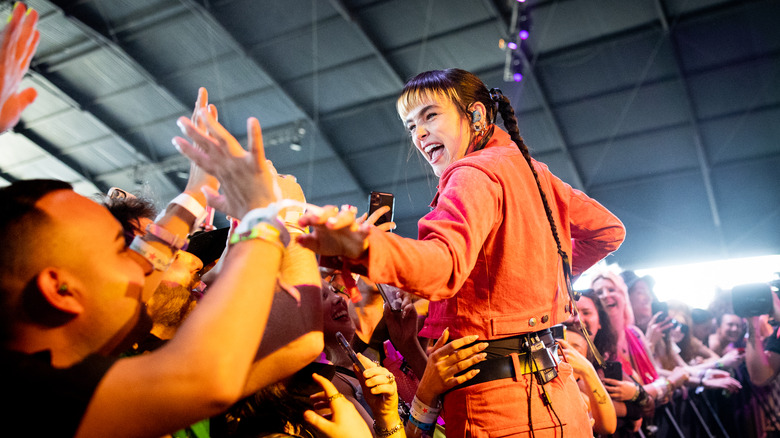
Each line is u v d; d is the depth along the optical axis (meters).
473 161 1.48
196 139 1.07
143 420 0.88
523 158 1.63
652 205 12.63
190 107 12.79
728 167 11.91
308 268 1.32
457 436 1.46
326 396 1.55
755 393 4.06
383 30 11.03
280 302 1.26
